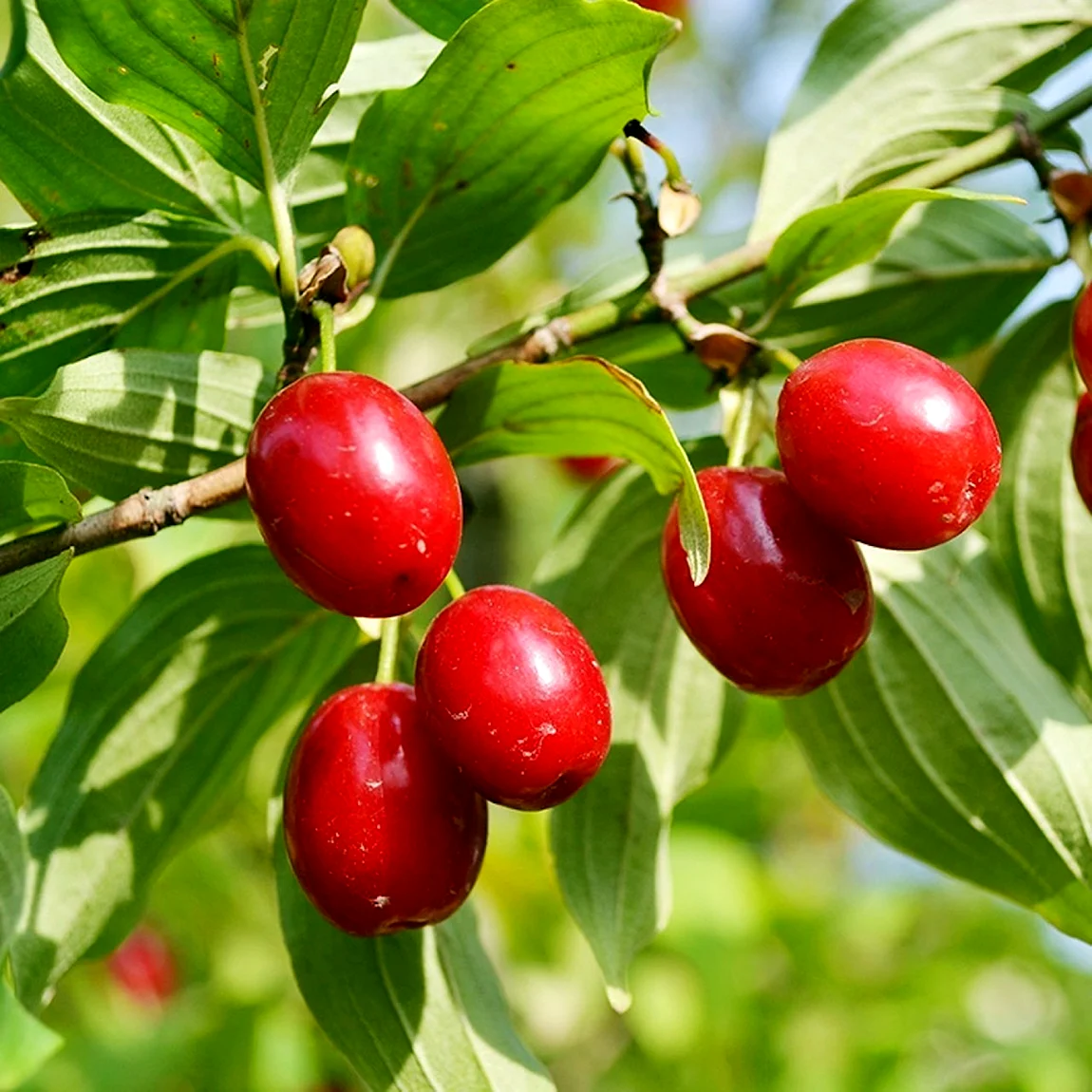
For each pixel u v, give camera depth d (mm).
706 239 263
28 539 224
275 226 230
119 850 247
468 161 235
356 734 222
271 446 209
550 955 404
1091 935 248
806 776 532
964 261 260
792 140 255
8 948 215
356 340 310
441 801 221
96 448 232
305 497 208
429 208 239
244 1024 339
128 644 248
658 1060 389
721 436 252
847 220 232
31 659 227
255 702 254
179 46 220
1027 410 259
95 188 234
